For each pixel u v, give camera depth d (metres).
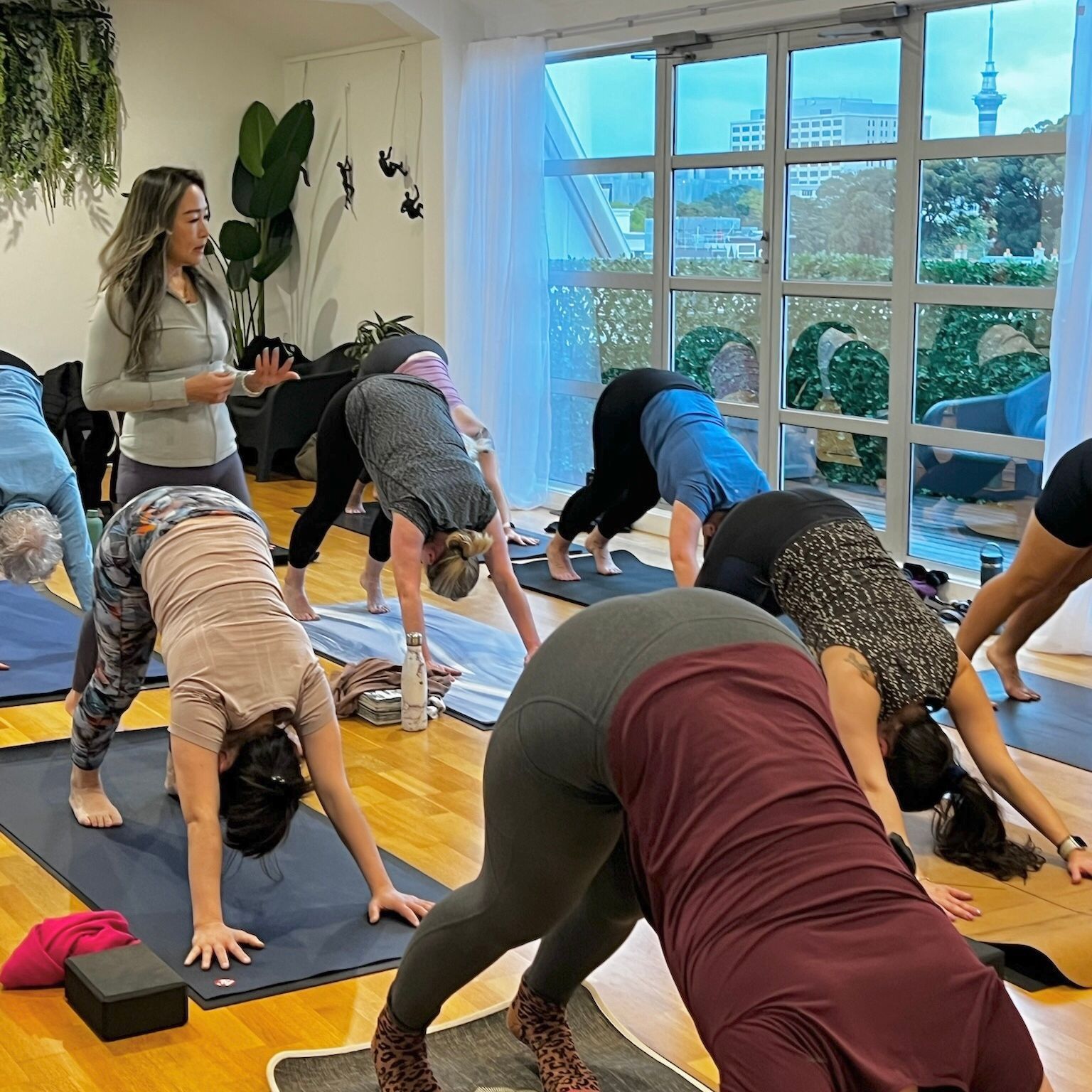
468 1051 2.51
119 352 4.07
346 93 8.80
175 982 2.62
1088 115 4.93
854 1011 1.46
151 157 8.93
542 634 5.33
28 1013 2.68
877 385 6.21
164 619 2.92
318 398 8.40
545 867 1.90
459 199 7.82
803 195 6.41
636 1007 2.73
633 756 1.70
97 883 3.20
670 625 1.80
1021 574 4.17
